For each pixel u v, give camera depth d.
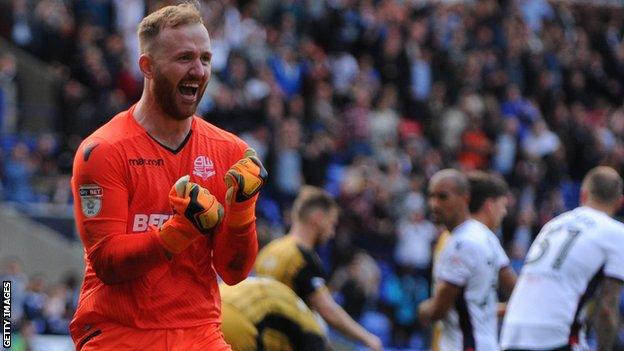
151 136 16.03
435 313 24.66
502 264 25.27
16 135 61.84
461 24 77.31
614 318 23.92
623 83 85.00
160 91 15.75
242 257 16.31
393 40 72.75
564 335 24.02
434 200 25.33
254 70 64.06
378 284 54.78
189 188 15.26
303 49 68.94
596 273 24.16
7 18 67.50
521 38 79.94
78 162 15.77
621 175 75.94
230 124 60.72
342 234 57.03
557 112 76.62
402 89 71.94
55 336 44.78
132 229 15.84
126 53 62.69
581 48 84.12
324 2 72.81
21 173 57.28
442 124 70.81
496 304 25.36
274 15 71.56
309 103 65.88
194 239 15.40
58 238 56.91
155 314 15.95
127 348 15.88
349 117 65.81
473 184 26.12
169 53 15.61
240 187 15.80
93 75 61.28
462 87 73.44
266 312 22.09
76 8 66.38
